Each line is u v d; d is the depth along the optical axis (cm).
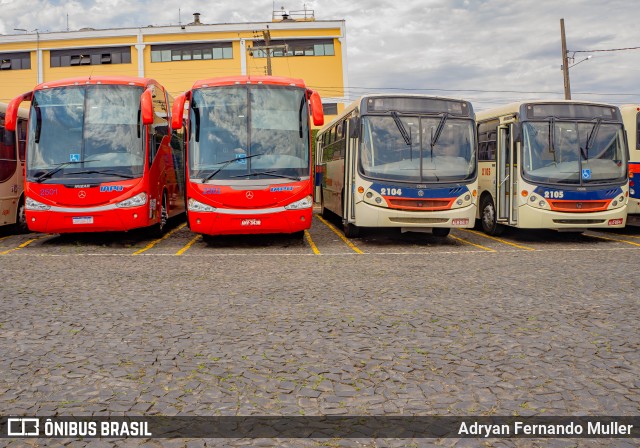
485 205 1764
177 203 1850
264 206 1364
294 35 5138
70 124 1420
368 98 1480
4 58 5175
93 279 992
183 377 518
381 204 1431
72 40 5144
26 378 516
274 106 1418
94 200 1385
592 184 1523
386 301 820
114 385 499
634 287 926
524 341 627
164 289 906
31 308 777
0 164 1597
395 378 515
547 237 1716
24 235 1728
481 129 1814
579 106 1559
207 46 5150
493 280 988
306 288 915
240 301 820
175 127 1337
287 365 549
